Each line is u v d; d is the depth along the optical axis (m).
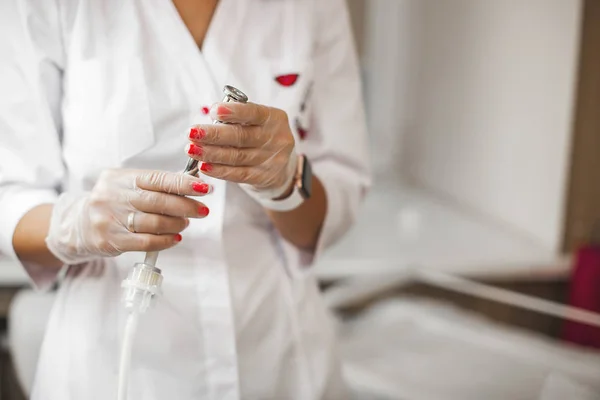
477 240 1.75
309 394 0.87
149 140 0.75
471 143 2.02
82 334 0.77
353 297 1.51
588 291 1.50
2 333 1.44
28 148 0.75
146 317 0.77
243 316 0.81
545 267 1.61
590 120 1.62
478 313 1.69
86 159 0.75
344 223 0.90
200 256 0.79
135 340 0.77
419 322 1.52
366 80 2.48
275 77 0.81
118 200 0.67
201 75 0.76
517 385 1.28
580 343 1.51
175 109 0.76
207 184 0.65
